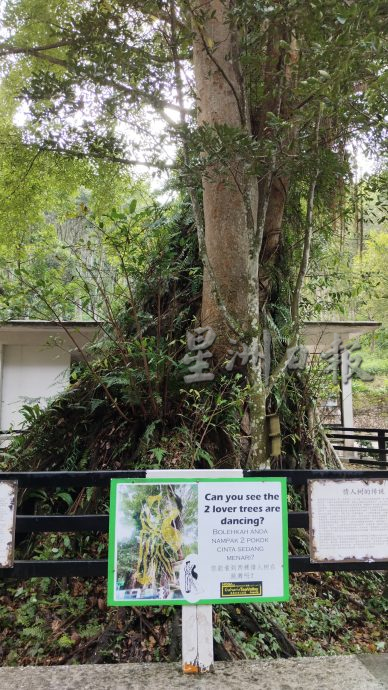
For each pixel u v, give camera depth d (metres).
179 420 4.51
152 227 5.15
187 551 2.46
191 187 4.27
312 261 6.39
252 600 2.45
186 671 2.48
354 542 2.61
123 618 3.45
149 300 5.35
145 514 2.48
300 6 3.06
